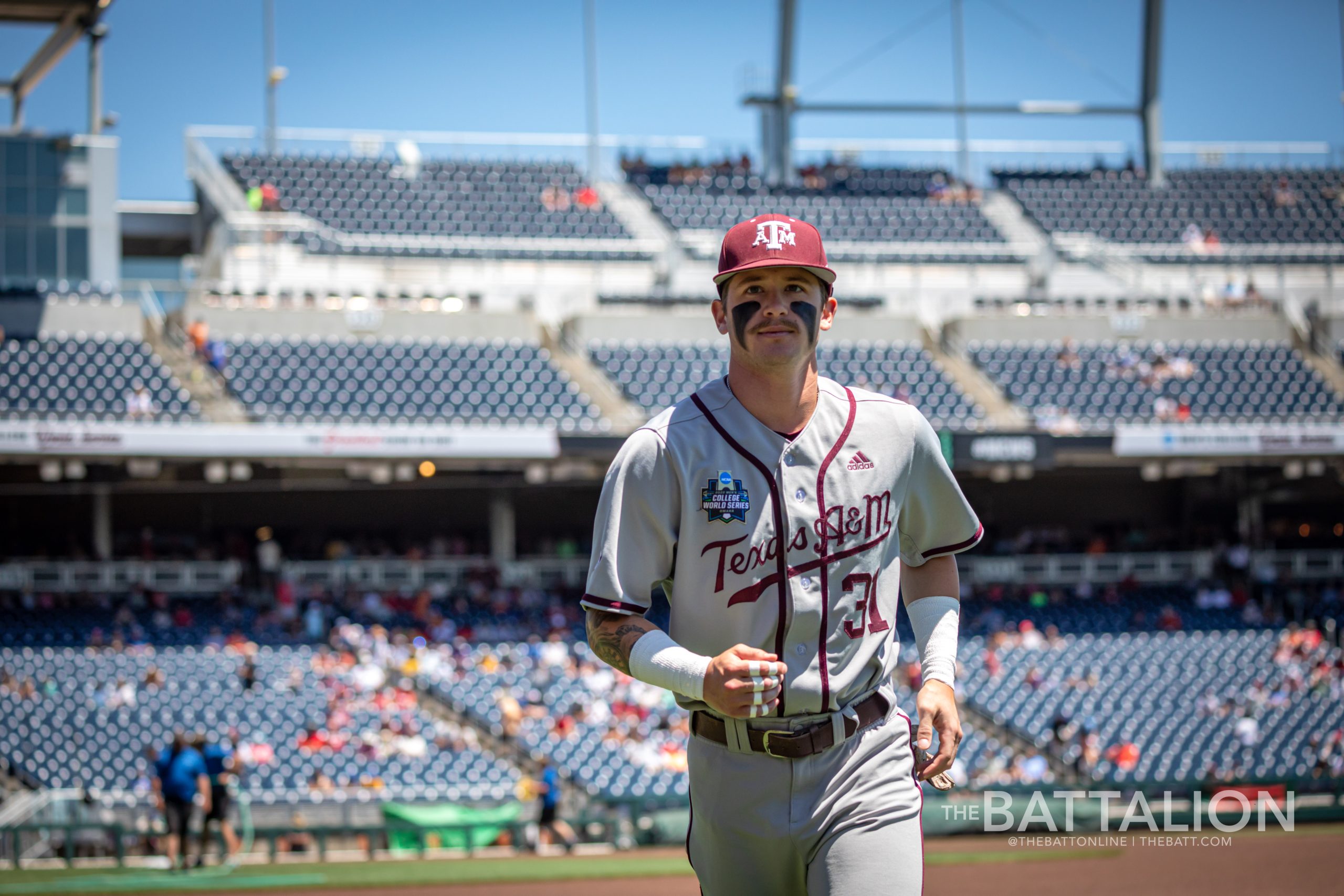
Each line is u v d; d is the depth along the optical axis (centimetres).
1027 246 3609
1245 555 2975
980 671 2561
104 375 2670
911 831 322
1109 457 2669
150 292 2875
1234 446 2700
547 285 3316
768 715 317
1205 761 2305
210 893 1122
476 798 1984
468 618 2645
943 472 338
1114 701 2486
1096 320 3183
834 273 317
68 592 2581
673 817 1744
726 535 317
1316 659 2628
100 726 2108
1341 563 2980
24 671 2272
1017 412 2928
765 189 3731
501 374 2878
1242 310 3309
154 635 2458
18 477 2652
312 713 2191
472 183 3572
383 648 2439
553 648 2522
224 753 1438
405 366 2859
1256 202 3875
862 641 325
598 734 2231
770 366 313
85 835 1577
